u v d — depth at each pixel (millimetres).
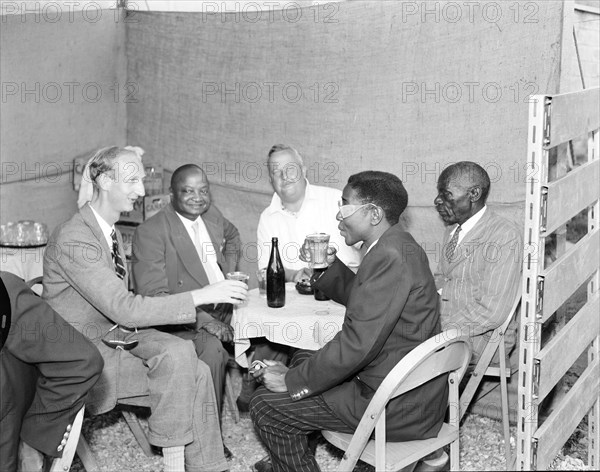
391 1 4738
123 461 3912
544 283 3037
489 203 4418
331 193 4727
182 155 6281
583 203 3508
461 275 4000
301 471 3260
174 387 3453
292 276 4422
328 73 5172
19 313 2719
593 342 3949
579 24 4602
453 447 3240
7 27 5652
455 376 3189
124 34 6578
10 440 2723
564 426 3492
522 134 4234
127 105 6691
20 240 5051
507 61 4254
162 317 3537
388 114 4867
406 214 4832
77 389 2795
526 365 3074
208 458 3520
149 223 4391
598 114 3645
